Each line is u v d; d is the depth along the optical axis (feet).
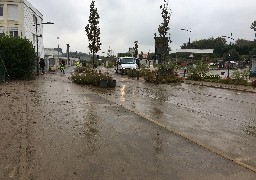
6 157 19.47
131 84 84.38
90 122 30.91
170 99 52.54
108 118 33.27
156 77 91.81
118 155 20.49
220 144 24.26
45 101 44.96
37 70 113.39
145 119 33.35
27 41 91.35
